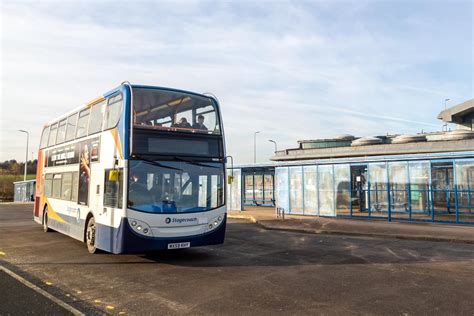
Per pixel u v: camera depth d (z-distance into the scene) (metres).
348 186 20.12
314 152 34.12
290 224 17.17
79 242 12.33
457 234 13.44
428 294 6.42
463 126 34.47
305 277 7.67
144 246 8.41
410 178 20.44
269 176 29.97
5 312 5.45
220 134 9.94
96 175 9.95
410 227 15.65
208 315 5.41
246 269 8.46
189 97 9.69
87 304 5.90
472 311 5.54
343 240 13.05
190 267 8.68
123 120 8.72
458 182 18.89
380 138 34.69
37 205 15.70
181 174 9.06
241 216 21.50
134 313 5.49
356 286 6.96
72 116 12.34
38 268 8.52
